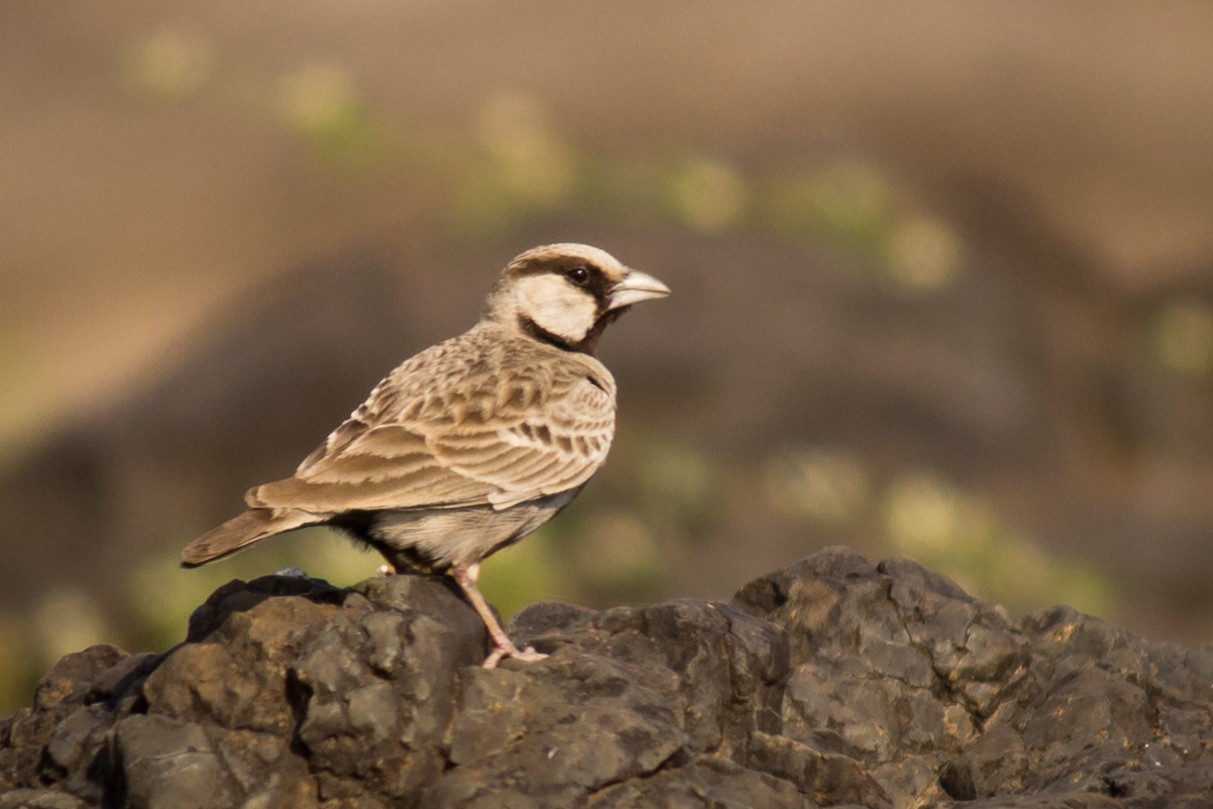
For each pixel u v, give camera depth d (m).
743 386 20.25
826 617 8.34
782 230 23.28
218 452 20.03
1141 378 24.34
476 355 8.33
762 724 7.66
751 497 19.28
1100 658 8.41
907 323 22.02
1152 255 29.30
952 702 8.13
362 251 23.45
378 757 6.63
